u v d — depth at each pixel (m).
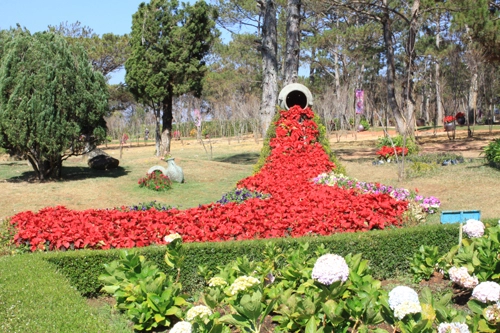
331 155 13.12
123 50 31.78
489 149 15.05
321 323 3.82
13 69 14.48
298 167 12.27
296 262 4.80
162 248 6.02
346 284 3.91
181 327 3.22
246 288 4.04
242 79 45.69
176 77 24.30
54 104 14.75
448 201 10.88
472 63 25.77
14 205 12.35
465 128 33.66
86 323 4.04
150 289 4.62
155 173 15.01
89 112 15.51
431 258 5.90
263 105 20.12
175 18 23.92
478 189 11.58
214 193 14.16
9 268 5.47
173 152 29.94
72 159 23.77
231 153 27.45
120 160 23.16
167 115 25.14
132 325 4.80
